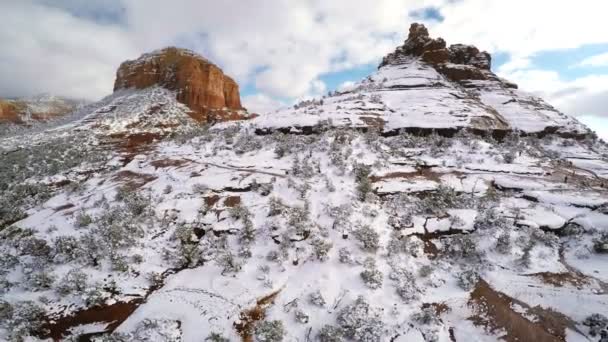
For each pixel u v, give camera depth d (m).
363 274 19.83
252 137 44.44
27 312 16.44
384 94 55.34
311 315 17.48
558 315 17.55
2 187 37.88
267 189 28.50
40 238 24.64
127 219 24.41
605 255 21.44
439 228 24.33
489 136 42.66
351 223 23.91
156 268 20.72
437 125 42.59
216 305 17.75
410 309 18.14
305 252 21.73
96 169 43.06
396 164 34.12
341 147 35.72
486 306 18.34
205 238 23.50
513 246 22.22
